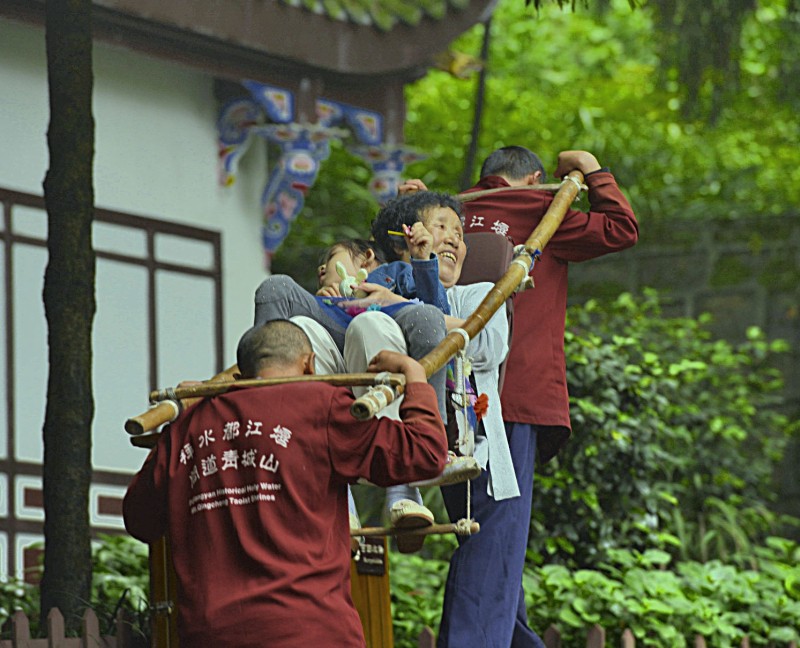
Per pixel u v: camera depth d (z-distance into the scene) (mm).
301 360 6738
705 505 15141
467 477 7184
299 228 22375
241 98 17312
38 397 15453
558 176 9312
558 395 8789
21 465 15188
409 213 8109
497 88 26656
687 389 15852
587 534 13766
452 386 7465
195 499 6375
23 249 15438
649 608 11422
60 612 8688
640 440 13977
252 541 6223
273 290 7539
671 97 25859
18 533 15086
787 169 24281
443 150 24906
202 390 6570
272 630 6051
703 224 21594
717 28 16906
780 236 21234
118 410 16188
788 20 23609
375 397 6277
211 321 17219
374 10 17141
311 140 17031
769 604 12336
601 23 28578
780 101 24453
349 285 7676
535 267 8875
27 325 15414
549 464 13773
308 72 16984
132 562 12547
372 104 17750
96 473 15891
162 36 15672
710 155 24656
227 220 17500
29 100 15641
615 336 14539
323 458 6324
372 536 7832
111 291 16219
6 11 14516
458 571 8312
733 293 21281
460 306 8078
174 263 16906
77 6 9945
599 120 25812
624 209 8961
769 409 20312
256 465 6293
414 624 11656
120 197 16391
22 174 15500
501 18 29031
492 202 9016
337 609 6207
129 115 16562
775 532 17594
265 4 16156
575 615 11570
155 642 7352
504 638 8234
